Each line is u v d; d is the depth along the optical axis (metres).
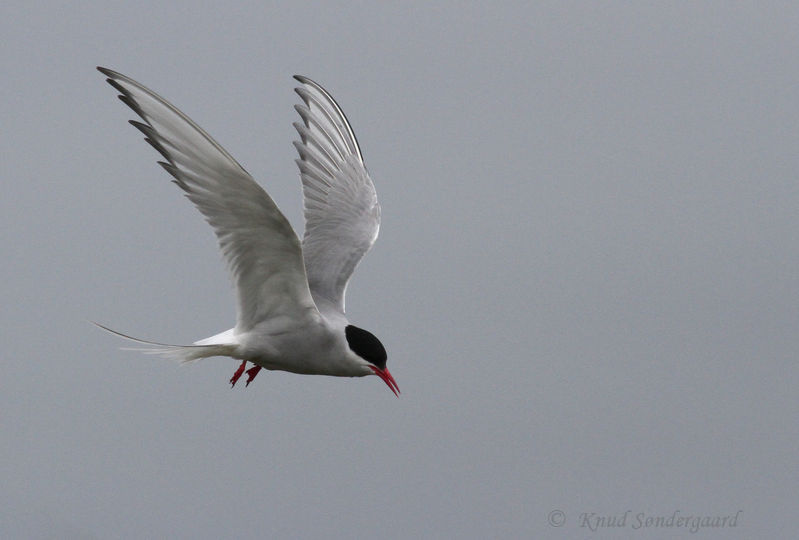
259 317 11.46
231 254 10.88
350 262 13.38
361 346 11.93
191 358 11.27
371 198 14.19
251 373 12.45
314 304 11.50
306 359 11.71
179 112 9.52
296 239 10.48
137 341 10.62
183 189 10.15
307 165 13.92
